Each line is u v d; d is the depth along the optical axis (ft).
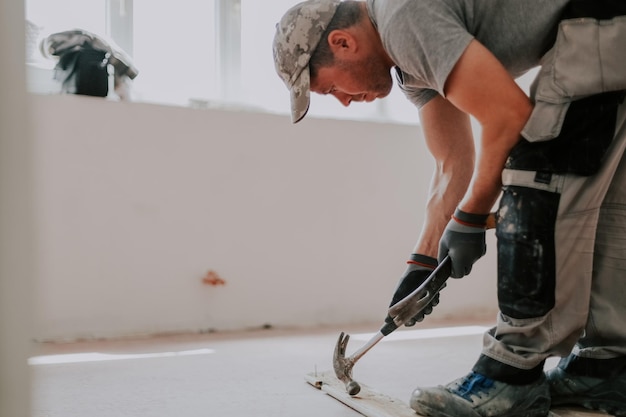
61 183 8.13
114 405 4.89
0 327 1.20
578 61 3.78
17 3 1.17
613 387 4.52
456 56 3.67
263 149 9.28
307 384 5.65
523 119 3.78
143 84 9.29
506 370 4.24
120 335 8.43
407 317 4.57
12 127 1.17
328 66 4.47
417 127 10.35
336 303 9.80
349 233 9.89
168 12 9.40
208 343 7.98
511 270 4.09
